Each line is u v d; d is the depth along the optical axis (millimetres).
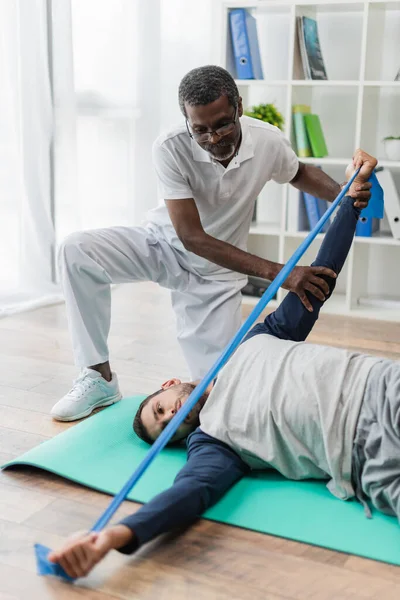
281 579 1487
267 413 1793
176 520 1585
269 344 1925
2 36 3377
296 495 1805
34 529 1679
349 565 1538
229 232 2457
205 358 2582
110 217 4164
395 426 1615
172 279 2543
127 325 3395
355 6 3549
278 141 2377
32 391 2553
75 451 2018
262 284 3934
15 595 1438
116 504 1546
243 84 3689
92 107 3949
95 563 1433
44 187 3652
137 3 4086
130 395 2527
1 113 3428
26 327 3316
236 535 1647
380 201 2223
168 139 2244
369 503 1770
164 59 4344
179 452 2045
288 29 3939
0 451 2086
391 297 3893
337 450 1733
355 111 3828
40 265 3713
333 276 2072
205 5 4324
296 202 3715
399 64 3703
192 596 1433
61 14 3578
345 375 1780
